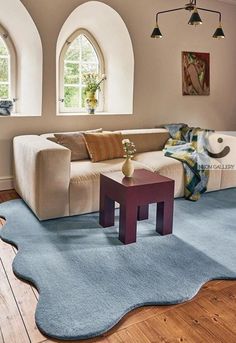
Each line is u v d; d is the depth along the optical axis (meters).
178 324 1.86
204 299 2.09
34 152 3.13
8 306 1.98
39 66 4.09
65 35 4.57
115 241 2.81
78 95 4.94
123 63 4.79
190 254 2.63
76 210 3.31
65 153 3.13
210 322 1.88
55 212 3.21
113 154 3.87
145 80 4.80
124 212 2.72
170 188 2.88
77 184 3.26
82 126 4.46
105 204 3.03
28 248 2.65
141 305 2.00
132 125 4.83
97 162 3.71
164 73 4.95
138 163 3.78
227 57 5.53
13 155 4.00
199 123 5.47
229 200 3.93
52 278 2.25
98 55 5.04
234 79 5.70
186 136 4.53
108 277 2.28
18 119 4.07
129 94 4.77
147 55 4.74
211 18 5.19
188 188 3.90
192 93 5.27
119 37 4.68
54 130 4.29
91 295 2.08
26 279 2.25
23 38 4.21
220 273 2.37
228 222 3.28
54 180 3.13
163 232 2.95
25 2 3.82
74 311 1.92
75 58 4.86
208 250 2.71
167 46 4.89
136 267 2.42
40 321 1.84
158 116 5.04
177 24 4.91
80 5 4.17
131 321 1.88
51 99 4.20
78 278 2.26
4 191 4.12
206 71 5.34
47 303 1.99
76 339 1.74
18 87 4.58
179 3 4.86
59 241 2.79
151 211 3.52
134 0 4.48
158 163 3.82
